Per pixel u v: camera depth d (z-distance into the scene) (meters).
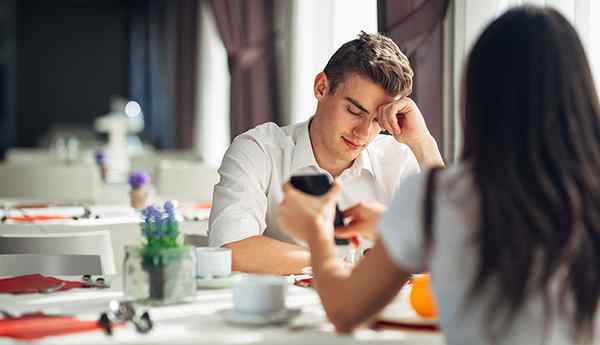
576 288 1.14
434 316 1.39
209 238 2.13
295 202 1.41
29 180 4.64
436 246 1.20
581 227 1.14
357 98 2.05
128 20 14.47
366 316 1.28
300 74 4.93
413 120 2.10
